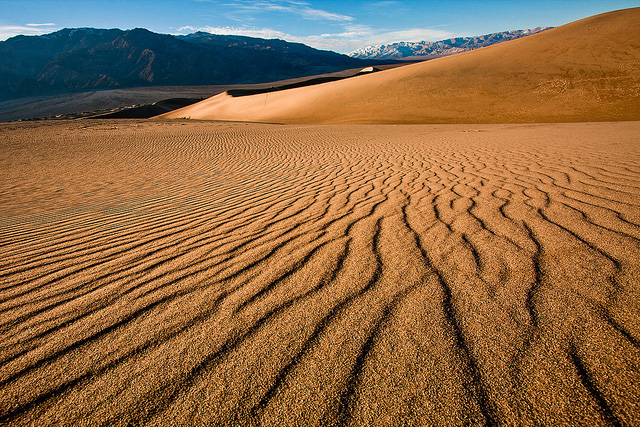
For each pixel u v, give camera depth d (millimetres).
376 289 1526
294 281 1655
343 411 918
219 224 2779
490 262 1708
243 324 1323
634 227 1992
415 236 2150
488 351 1091
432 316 1294
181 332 1294
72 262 2105
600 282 1437
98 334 1312
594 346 1074
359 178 4410
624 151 4656
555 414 873
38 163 8227
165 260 2045
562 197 2752
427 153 6238
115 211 3562
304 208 3094
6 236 2803
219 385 1027
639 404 878
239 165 6875
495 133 9586
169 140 12453
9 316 1479
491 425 856
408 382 994
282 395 979
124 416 941
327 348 1156
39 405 991
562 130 8930
